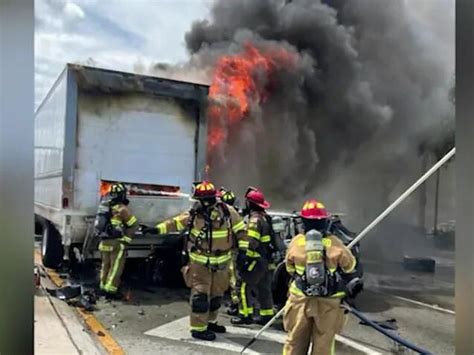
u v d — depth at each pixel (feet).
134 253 18.52
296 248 9.47
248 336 13.30
